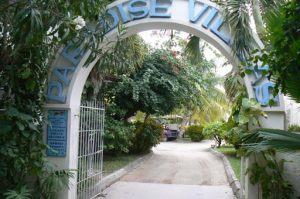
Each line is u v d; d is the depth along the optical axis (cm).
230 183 836
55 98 525
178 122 2841
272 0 543
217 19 518
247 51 500
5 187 458
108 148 1068
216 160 1348
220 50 530
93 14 397
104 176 834
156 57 1189
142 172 1030
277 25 361
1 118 443
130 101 1183
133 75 1138
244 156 512
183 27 532
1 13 383
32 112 498
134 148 1387
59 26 378
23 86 485
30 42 379
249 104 494
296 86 356
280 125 500
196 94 1443
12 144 444
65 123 528
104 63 436
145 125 1406
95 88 818
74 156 543
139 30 557
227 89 777
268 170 491
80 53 502
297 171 486
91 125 638
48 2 345
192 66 1284
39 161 470
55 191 506
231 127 550
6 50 435
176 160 1344
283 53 351
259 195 500
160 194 728
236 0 505
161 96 1210
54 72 529
